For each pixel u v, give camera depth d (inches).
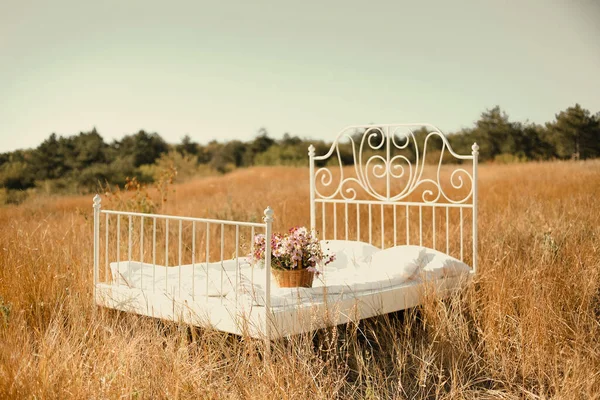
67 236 296.2
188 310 194.4
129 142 973.8
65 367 153.8
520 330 191.6
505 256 249.9
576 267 236.1
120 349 165.2
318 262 212.2
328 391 162.4
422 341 197.0
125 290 218.7
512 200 396.8
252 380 162.7
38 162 871.1
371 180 579.8
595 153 709.9
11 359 159.0
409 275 225.6
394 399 167.0
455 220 359.9
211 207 447.2
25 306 213.9
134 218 351.3
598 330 203.0
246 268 236.8
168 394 150.9
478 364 191.6
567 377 171.0
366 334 213.5
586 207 338.3
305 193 504.4
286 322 181.5
